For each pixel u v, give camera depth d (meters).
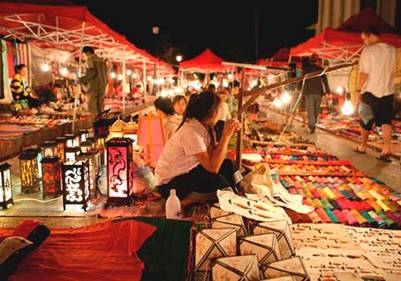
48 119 11.06
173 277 3.03
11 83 12.16
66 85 16.83
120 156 4.55
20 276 2.96
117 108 15.30
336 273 3.17
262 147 8.52
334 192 5.38
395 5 19.02
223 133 4.36
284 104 13.35
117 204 4.65
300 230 4.06
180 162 4.49
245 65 5.41
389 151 7.68
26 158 5.07
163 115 6.21
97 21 9.20
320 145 9.45
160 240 3.57
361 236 3.95
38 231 3.44
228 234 3.05
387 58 7.57
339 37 11.37
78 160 4.65
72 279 2.93
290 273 2.75
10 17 9.05
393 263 3.37
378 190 5.42
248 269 2.68
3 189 4.54
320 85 11.34
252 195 4.66
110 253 3.34
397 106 13.67
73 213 4.46
